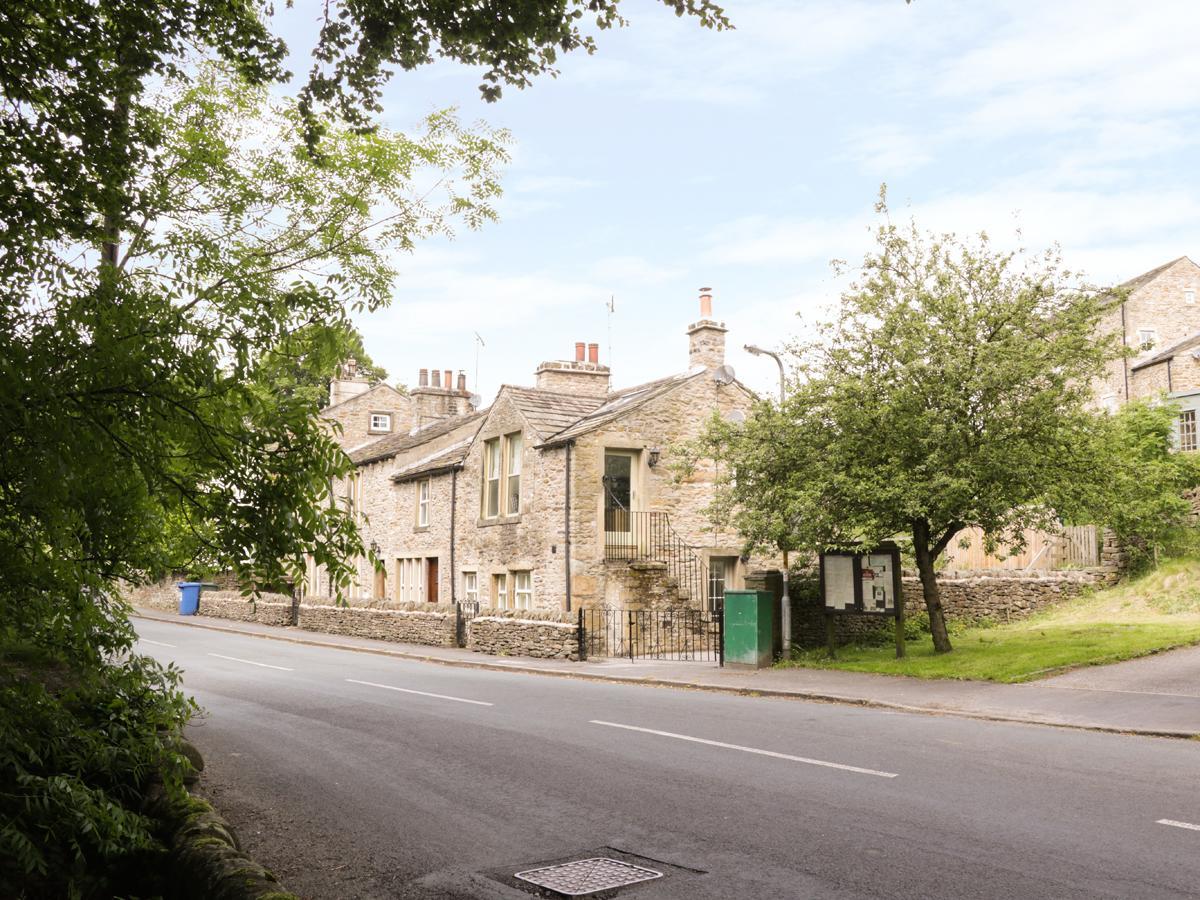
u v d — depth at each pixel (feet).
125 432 13.01
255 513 13.66
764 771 26.30
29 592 14.24
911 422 48.57
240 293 15.52
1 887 15.97
